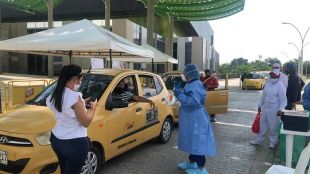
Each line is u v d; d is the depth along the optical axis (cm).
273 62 752
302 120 527
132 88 662
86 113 361
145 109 671
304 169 309
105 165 611
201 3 2698
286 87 791
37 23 4066
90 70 644
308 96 651
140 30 3753
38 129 459
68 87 362
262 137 790
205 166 634
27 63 3956
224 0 2598
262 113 771
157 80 773
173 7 2838
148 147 746
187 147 547
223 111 1081
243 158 689
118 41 732
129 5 3734
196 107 544
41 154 441
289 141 544
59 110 355
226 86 1125
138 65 2412
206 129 545
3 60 3959
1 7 4206
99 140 523
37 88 1081
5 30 4000
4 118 493
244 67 9356
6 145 448
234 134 925
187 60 5147
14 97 1012
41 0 3080
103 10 3875
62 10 4031
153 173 580
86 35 695
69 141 357
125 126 596
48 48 678
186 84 553
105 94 563
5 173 447
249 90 3055
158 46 4188
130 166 614
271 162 663
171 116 803
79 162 366
